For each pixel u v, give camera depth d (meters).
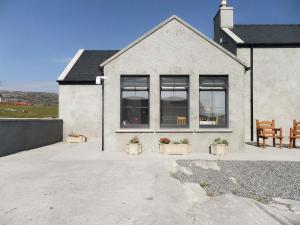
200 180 8.95
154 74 14.35
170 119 14.52
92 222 5.66
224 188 8.17
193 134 14.25
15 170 10.07
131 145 13.45
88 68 22.41
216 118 14.56
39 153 14.09
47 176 9.18
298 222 6.08
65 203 6.65
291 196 7.63
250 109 18.73
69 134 20.64
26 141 15.36
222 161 11.86
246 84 18.78
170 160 11.92
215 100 14.55
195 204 6.68
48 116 28.39
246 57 18.81
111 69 14.35
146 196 7.18
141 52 14.41
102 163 11.35
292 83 18.73
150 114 14.30
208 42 14.44
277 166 10.98
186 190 7.71
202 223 5.70
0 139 12.91
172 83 14.55
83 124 20.98
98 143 18.86
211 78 14.56
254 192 7.91
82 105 21.02
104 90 14.33
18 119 14.53
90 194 7.32
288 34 20.05
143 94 14.50
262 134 15.99
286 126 18.67
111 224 5.58
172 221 5.74
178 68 14.39
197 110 14.34
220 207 6.36
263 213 6.23
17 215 5.97
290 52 18.78
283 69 18.75
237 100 14.38
